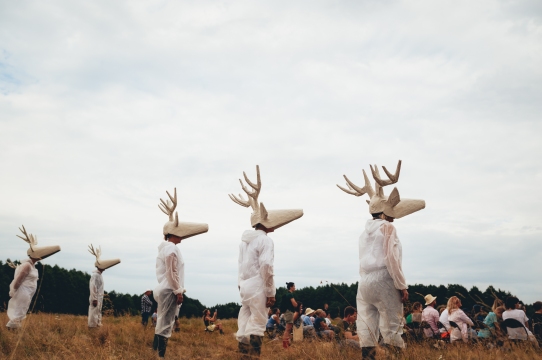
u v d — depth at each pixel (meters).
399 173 7.21
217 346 11.23
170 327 8.45
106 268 15.27
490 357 6.79
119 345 9.46
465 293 11.68
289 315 11.59
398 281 6.61
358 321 7.00
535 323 8.95
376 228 6.99
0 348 7.82
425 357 6.68
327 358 7.25
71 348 8.21
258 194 8.42
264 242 7.84
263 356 8.23
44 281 28.05
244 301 7.70
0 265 28.81
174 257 8.52
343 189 8.11
